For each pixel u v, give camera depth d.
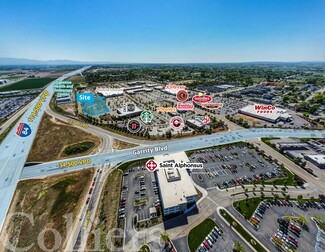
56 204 55.56
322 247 45.94
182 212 54.81
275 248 45.50
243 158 82.88
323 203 59.38
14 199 57.38
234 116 138.50
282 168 75.94
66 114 133.75
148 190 63.00
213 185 66.31
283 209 56.66
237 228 50.28
